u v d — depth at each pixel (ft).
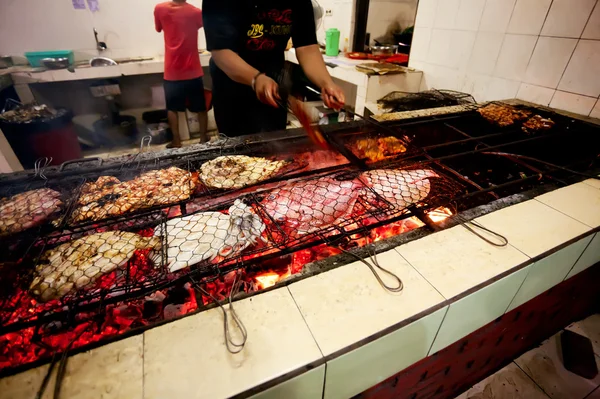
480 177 5.67
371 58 12.91
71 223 3.89
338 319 2.70
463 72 9.37
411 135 6.49
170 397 2.19
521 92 8.07
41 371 2.30
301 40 7.22
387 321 2.70
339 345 2.52
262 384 2.28
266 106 8.02
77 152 12.51
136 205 4.09
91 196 4.24
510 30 7.91
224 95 7.77
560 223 3.89
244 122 8.31
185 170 4.95
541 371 5.78
